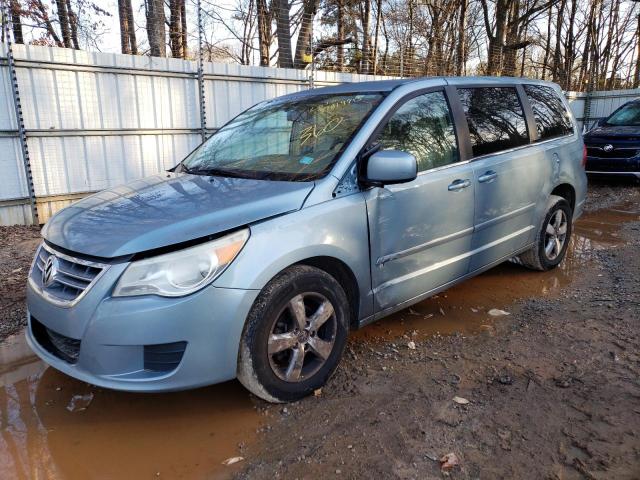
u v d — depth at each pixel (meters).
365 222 3.09
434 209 3.53
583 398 2.83
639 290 4.43
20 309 4.34
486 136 4.09
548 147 4.74
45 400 3.01
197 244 2.50
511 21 22.73
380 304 3.30
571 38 24.72
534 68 27.97
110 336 2.43
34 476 2.38
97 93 8.01
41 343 2.85
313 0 14.83
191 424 2.74
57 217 3.09
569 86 23.05
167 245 2.46
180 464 2.44
